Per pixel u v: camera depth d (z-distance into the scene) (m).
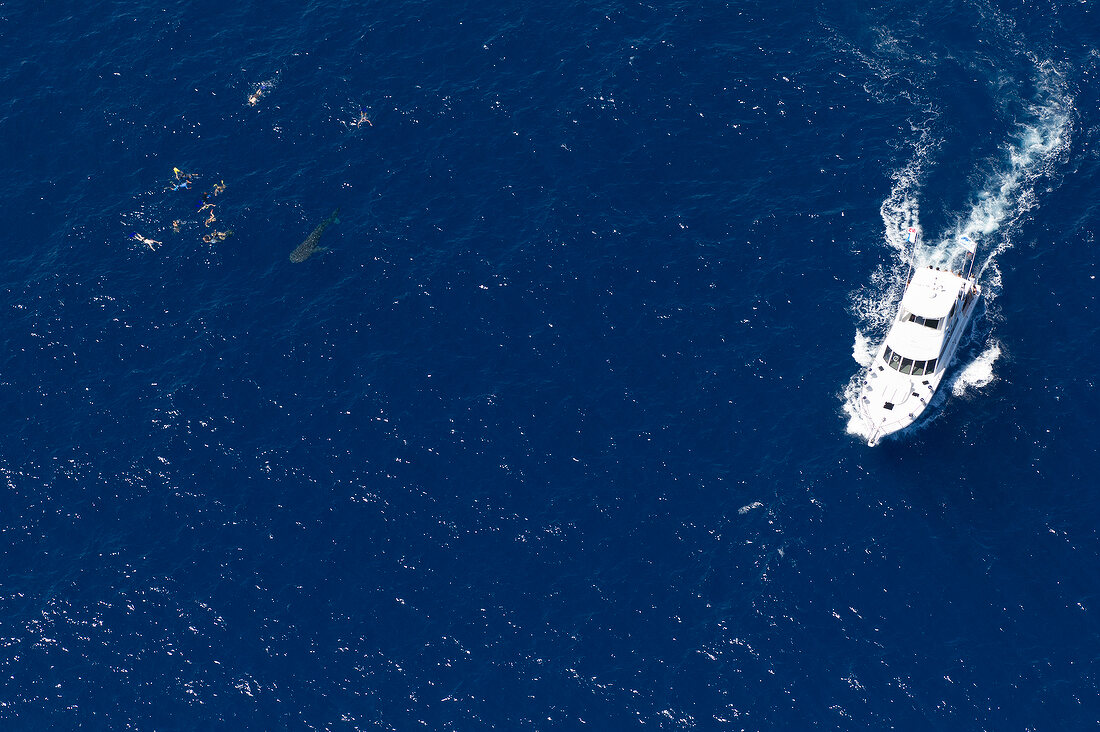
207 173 125.12
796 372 110.50
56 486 106.00
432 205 122.25
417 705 94.88
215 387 111.12
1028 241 117.31
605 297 115.75
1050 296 114.00
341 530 103.06
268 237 120.44
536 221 120.56
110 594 100.31
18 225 122.00
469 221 121.00
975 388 108.94
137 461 107.19
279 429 108.62
